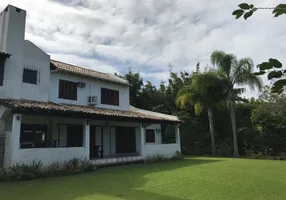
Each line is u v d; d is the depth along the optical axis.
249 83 22.80
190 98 25.42
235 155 22.64
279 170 13.04
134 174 11.66
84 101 17.81
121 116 15.27
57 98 16.11
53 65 16.11
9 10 14.15
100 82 19.28
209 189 8.56
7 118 12.38
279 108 23.84
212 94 24.00
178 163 16.45
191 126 29.47
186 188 8.70
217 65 24.09
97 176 11.14
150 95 37.06
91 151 16.91
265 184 9.41
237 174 11.60
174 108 34.84
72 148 12.91
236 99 24.20
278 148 25.11
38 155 11.50
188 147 28.16
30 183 9.54
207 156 24.00
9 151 10.91
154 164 15.86
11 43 13.92
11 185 9.18
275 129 26.34
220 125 29.80
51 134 15.60
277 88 2.03
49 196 7.68
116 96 20.53
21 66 14.19
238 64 23.42
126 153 20.30
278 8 2.09
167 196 7.65
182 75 37.19
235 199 7.37
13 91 13.63
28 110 11.26
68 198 7.45
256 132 26.58
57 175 11.29
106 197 7.51
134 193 8.02
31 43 15.02
